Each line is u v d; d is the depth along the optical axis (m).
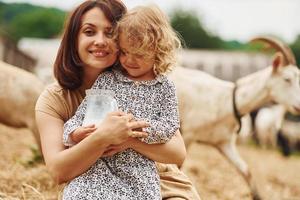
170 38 3.17
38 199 5.06
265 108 14.71
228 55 17.03
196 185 7.79
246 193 7.67
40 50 16.45
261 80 6.93
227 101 6.86
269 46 7.04
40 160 6.95
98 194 3.04
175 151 3.22
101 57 3.21
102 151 3.04
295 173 10.84
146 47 3.07
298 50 28.38
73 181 3.13
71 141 3.12
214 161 10.30
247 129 14.43
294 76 6.90
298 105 6.83
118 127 2.99
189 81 6.85
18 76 6.63
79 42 3.26
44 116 3.32
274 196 8.12
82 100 3.39
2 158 7.37
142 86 3.21
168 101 3.23
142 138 3.10
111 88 3.22
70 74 3.33
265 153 13.88
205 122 6.79
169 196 3.35
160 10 3.18
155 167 3.23
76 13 3.28
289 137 14.48
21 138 9.40
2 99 6.58
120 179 3.10
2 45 11.95
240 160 6.88
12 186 5.73
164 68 3.20
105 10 3.24
